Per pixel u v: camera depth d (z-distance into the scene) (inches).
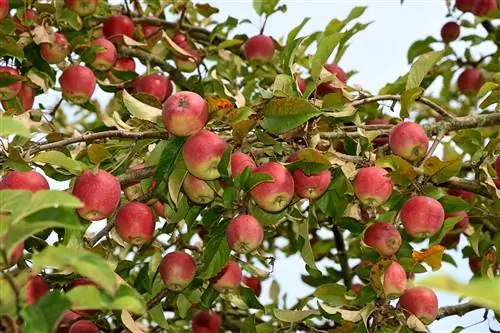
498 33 123.3
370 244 92.0
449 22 123.7
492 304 47.6
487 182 94.9
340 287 93.3
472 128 100.6
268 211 89.0
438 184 93.7
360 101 94.8
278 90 89.4
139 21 118.6
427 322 90.1
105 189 87.4
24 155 87.8
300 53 112.9
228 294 102.2
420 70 94.3
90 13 109.9
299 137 91.5
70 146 100.1
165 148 90.0
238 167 88.2
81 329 91.3
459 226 105.7
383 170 91.0
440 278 47.9
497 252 102.0
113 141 97.5
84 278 89.4
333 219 95.6
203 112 88.7
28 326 71.9
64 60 112.2
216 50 118.7
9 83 102.1
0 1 102.2
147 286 99.1
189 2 122.5
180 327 115.8
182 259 93.9
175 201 90.1
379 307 90.5
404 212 91.0
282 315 95.8
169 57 120.1
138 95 94.8
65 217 73.2
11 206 71.6
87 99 107.1
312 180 89.8
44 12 108.0
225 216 92.4
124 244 97.7
